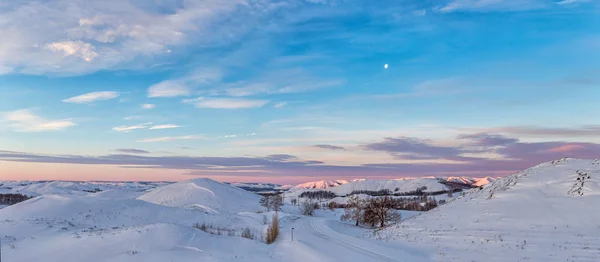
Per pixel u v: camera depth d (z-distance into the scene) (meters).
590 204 36.12
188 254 26.02
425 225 44.56
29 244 26.84
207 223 63.31
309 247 33.53
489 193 50.75
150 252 25.33
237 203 180.12
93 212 57.34
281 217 94.00
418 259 28.78
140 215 61.53
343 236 47.28
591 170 45.12
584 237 29.27
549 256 25.86
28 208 56.94
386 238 42.41
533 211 38.44
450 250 31.20
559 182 44.62
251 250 30.97
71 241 27.30
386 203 80.38
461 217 43.50
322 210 151.12
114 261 22.98
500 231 34.97
